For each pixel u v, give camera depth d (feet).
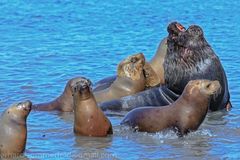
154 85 231.30
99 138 182.19
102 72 277.64
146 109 192.24
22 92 238.48
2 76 265.75
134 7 511.40
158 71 235.40
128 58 228.43
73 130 186.91
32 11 492.54
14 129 166.30
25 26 424.05
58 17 463.42
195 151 170.19
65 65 292.20
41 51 329.52
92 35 384.06
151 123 187.42
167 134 184.14
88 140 180.14
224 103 216.74
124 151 170.50
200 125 192.54
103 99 225.56
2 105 219.20
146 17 458.91
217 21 437.99
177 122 184.55
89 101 182.60
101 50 332.80
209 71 215.10
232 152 169.27
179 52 217.56
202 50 216.54
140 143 177.47
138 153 168.76
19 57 311.68
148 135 184.65
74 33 392.88
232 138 181.88
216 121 201.26
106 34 386.93
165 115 186.80
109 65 293.23
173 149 172.14
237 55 313.32
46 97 231.91
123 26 418.92
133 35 382.63
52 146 174.50
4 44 352.49
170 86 219.82
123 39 368.68
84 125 182.60
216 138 181.68
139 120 189.78
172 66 218.59
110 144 176.65
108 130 184.03
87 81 183.11
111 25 424.05
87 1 549.54
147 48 339.57
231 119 204.13
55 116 207.82
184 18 454.40
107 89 228.63
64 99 215.31
